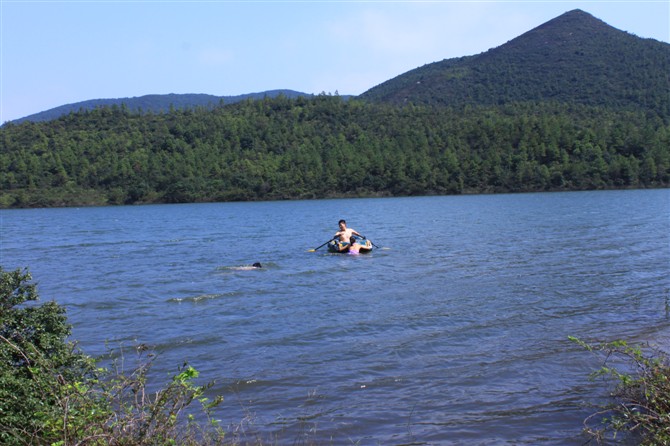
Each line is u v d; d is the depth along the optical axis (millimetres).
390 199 102062
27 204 102312
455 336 11195
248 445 6934
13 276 7152
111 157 118062
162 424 5406
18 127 135625
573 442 6828
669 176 104062
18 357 6387
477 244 26781
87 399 5445
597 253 22172
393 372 9289
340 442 7035
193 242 33719
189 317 13586
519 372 9109
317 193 112000
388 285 16969
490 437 7047
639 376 7648
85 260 25984
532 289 15492
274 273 20125
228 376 9305
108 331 12438
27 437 5391
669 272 17531
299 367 9656
